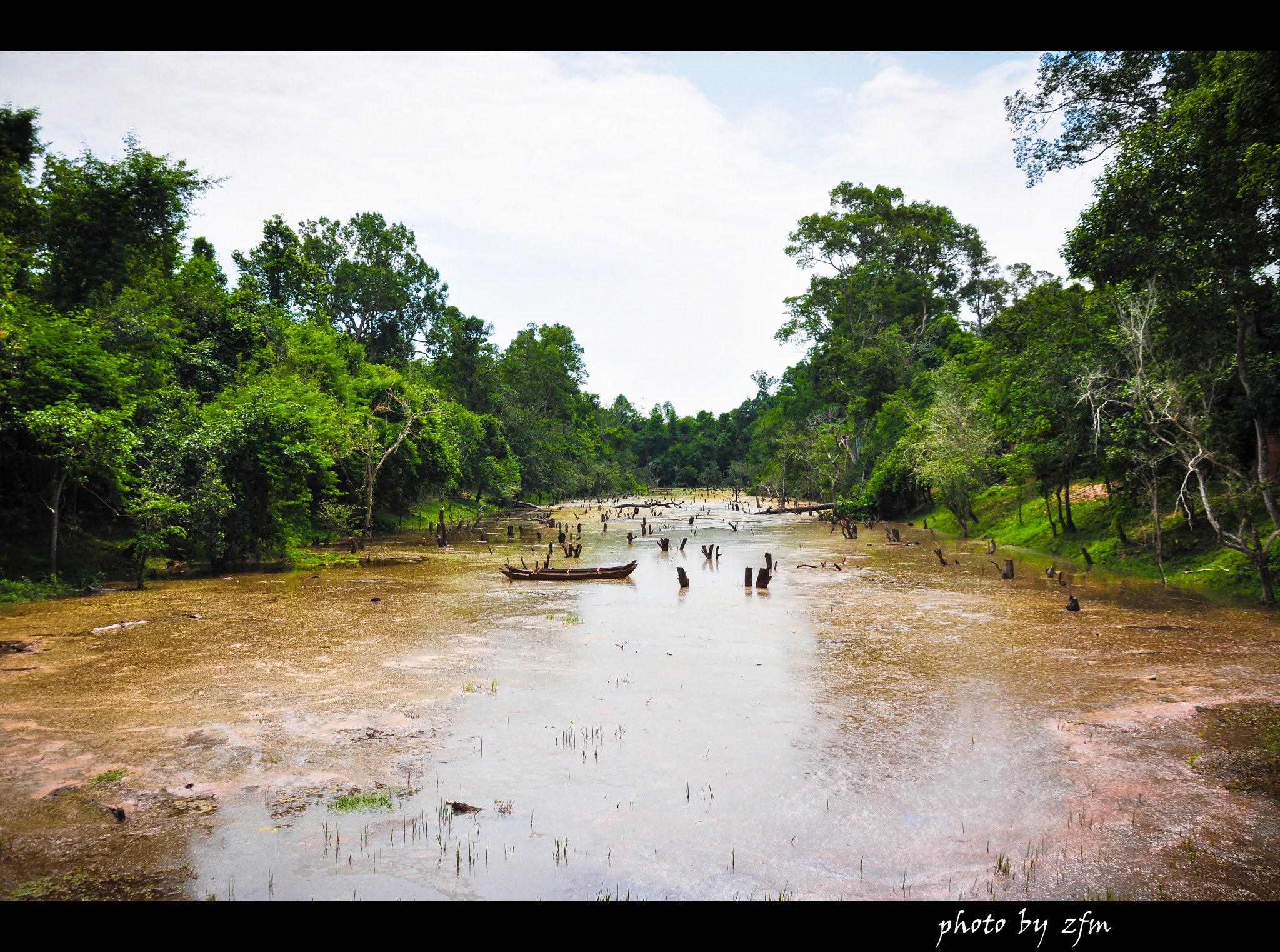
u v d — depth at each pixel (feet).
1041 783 23.27
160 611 53.67
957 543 104.22
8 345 61.93
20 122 81.82
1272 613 48.65
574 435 289.12
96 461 63.21
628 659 39.45
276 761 25.31
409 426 126.72
